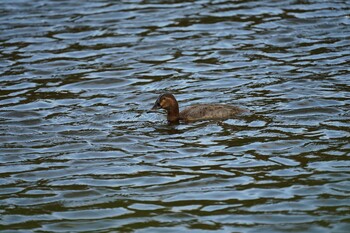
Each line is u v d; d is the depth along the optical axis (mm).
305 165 15500
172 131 17750
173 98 18359
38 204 14195
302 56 23156
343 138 16797
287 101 19422
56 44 25141
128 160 16156
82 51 24469
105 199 14312
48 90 21250
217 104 18828
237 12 27594
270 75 21641
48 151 16828
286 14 27078
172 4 28953
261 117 18344
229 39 24953
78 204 14148
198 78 21766
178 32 25859
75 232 13086
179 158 16141
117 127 18203
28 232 13117
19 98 20609
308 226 13039
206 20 26906
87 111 19453
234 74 21906
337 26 25750
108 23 27047
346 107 18812
